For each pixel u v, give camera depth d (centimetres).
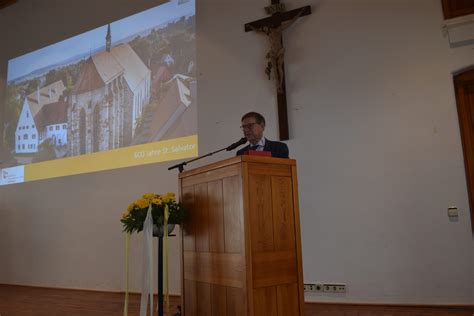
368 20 345
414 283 302
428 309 290
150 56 458
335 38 356
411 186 312
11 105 568
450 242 295
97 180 468
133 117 457
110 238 448
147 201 214
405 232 309
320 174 345
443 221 298
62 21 541
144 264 207
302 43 369
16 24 586
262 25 382
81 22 523
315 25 365
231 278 171
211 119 406
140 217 213
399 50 329
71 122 504
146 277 206
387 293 309
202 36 426
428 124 312
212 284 184
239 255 166
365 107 336
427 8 323
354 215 328
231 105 397
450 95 308
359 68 343
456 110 305
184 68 431
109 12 502
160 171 427
